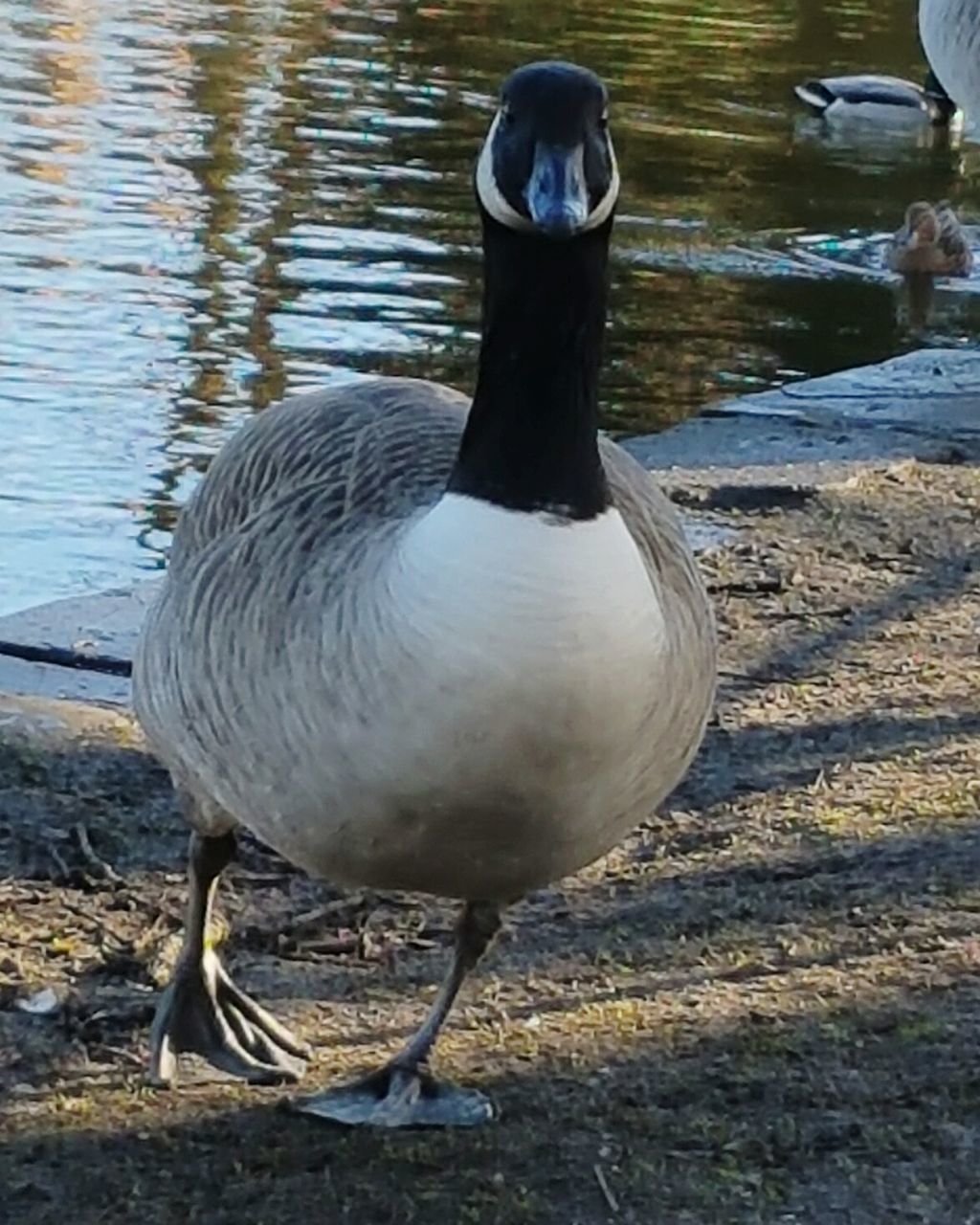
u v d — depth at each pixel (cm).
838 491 800
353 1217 376
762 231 1309
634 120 1623
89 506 820
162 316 1041
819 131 1639
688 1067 427
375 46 1802
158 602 408
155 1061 423
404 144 1438
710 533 756
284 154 1391
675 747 363
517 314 336
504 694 329
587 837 362
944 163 1570
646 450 844
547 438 334
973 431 884
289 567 357
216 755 373
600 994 459
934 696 636
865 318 1135
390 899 506
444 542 331
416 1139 400
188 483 846
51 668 609
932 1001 454
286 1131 404
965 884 511
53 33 1770
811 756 589
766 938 486
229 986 439
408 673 331
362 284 1109
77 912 487
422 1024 447
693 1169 392
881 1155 397
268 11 1939
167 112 1497
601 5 2144
